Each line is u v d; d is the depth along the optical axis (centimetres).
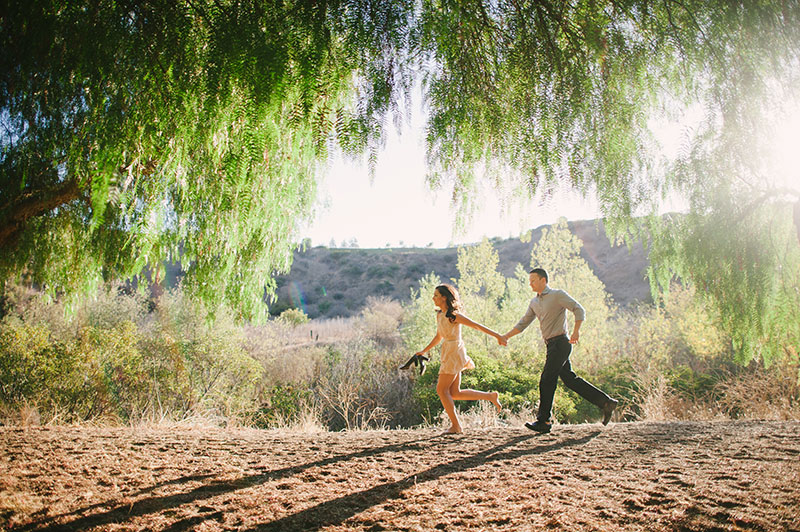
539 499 253
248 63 160
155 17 169
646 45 198
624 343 1198
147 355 908
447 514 234
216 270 349
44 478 281
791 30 200
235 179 167
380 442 407
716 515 221
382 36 171
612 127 189
